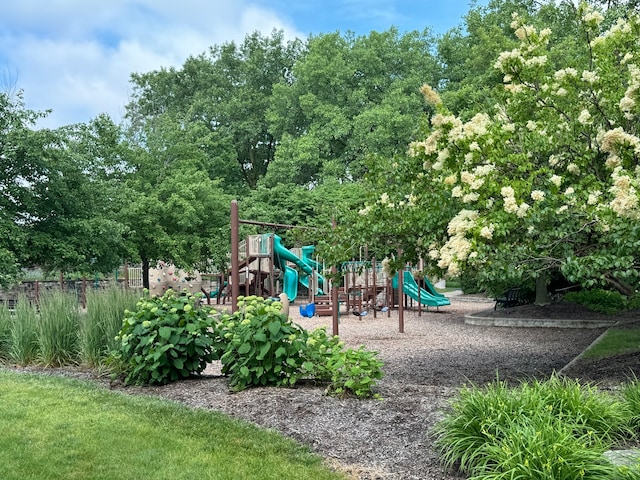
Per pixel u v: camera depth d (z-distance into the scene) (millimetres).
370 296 21281
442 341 11766
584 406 3936
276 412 4938
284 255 20281
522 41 6883
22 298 8742
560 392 4137
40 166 14547
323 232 7832
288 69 39375
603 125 6309
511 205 5160
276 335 5793
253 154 38156
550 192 5445
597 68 6438
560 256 5527
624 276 4895
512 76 6602
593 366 7371
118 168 20609
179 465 3729
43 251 15203
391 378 7594
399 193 7113
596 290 14969
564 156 6344
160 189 20578
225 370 6301
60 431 4402
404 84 28750
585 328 13484
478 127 5695
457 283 38781
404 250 7293
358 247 7301
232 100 35156
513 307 17062
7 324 8727
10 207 14633
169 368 6328
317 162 29000
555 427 3514
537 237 5512
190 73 38969
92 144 19391
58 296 8555
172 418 4789
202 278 27500
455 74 29266
